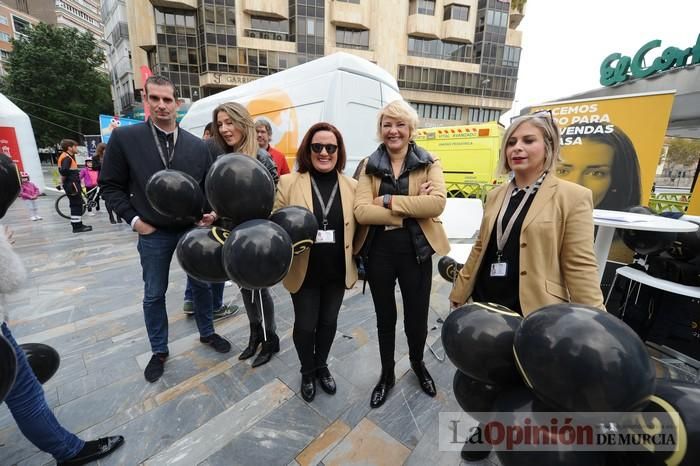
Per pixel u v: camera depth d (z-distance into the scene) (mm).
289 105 4422
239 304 3164
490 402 1017
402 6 28391
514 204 1410
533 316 782
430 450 1570
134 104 30203
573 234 1242
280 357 2305
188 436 1637
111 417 1749
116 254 4883
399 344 2516
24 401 1269
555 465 705
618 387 626
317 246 1721
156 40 24672
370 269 1773
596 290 1195
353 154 4168
